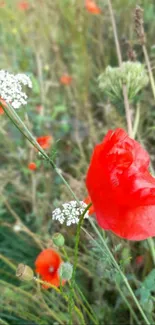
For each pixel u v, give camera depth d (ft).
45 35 1.76
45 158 0.63
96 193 0.55
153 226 0.57
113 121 1.28
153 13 1.70
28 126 1.24
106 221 0.56
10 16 1.84
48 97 1.63
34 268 1.16
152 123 1.38
